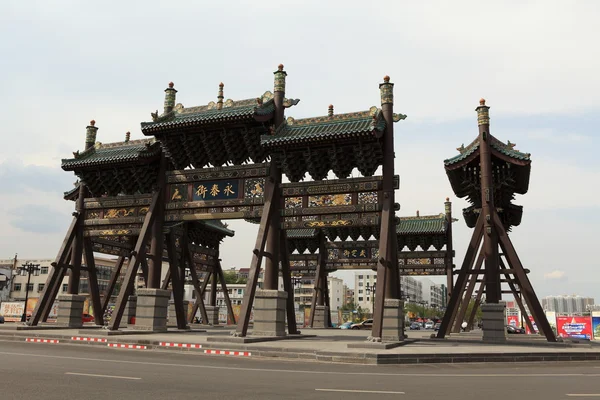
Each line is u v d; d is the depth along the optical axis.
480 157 29.27
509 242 28.12
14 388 10.83
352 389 11.65
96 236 32.66
